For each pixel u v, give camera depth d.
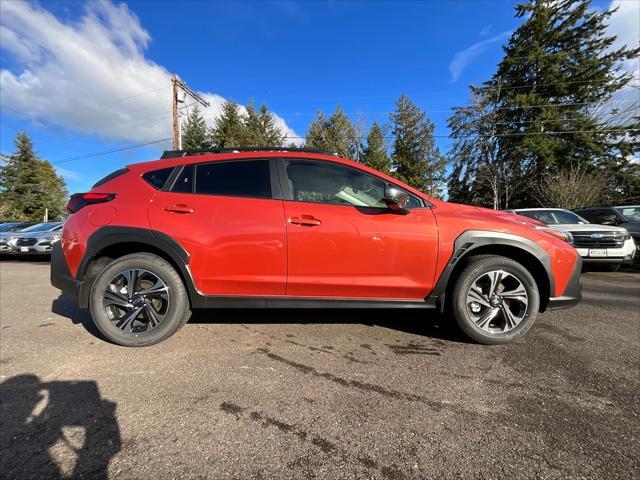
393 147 37.94
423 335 3.07
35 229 11.77
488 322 2.83
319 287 2.80
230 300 2.80
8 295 4.98
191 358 2.57
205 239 2.73
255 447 1.61
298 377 2.29
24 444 1.62
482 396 2.07
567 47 27.80
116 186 2.94
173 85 20.89
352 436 1.69
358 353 2.68
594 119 26.08
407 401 2.01
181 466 1.49
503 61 29.06
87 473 1.44
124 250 2.95
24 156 38.97
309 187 2.90
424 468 1.48
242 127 37.25
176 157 3.07
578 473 1.46
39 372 2.36
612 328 3.32
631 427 1.77
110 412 1.89
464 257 2.88
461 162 30.70
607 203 22.88
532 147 26.34
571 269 2.89
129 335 2.75
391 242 2.78
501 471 1.47
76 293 2.81
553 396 2.07
